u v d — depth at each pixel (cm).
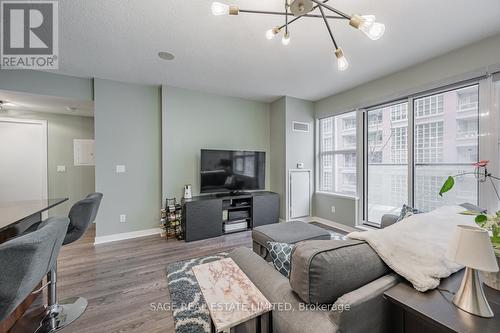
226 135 400
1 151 365
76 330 150
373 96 324
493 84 213
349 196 365
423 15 181
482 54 217
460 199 243
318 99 420
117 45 228
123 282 209
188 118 366
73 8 173
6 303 88
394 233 110
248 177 397
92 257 264
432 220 126
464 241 81
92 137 428
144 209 344
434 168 264
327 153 420
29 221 198
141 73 300
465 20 188
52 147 398
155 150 352
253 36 213
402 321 90
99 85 313
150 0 166
